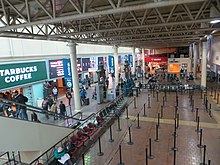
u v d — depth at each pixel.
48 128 8.42
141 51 43.97
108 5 8.51
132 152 8.72
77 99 16.20
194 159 7.92
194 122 11.80
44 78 18.00
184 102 16.38
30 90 17.05
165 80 29.50
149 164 7.74
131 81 22.59
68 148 8.73
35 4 8.23
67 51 21.47
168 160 7.95
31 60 16.38
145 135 10.32
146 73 36.28
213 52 17.84
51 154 8.45
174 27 15.47
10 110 10.79
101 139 10.16
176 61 34.72
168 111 14.14
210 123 11.55
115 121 12.66
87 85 26.64
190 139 9.60
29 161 8.64
